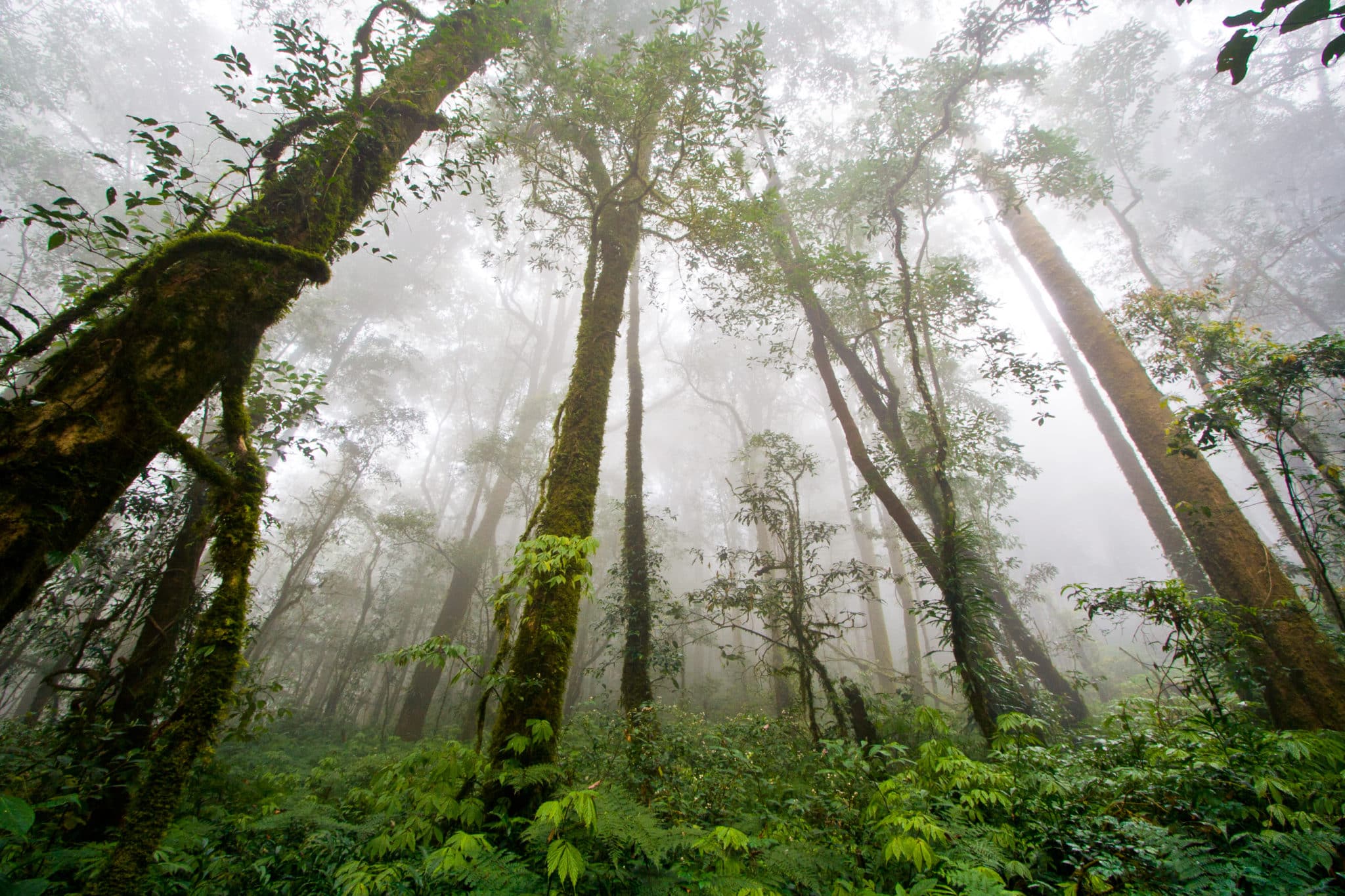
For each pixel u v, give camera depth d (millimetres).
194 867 3475
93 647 6738
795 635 7938
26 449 2379
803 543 8523
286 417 7297
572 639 4945
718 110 6656
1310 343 5625
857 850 3504
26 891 1875
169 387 2871
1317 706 6168
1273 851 2838
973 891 2533
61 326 2740
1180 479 8555
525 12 7094
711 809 4305
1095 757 4723
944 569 6465
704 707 15555
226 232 3242
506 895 2607
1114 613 5590
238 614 2875
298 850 3734
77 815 4148
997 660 6852
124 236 3127
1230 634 5684
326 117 4078
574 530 5305
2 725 7059
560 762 5117
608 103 6867
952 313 8906
